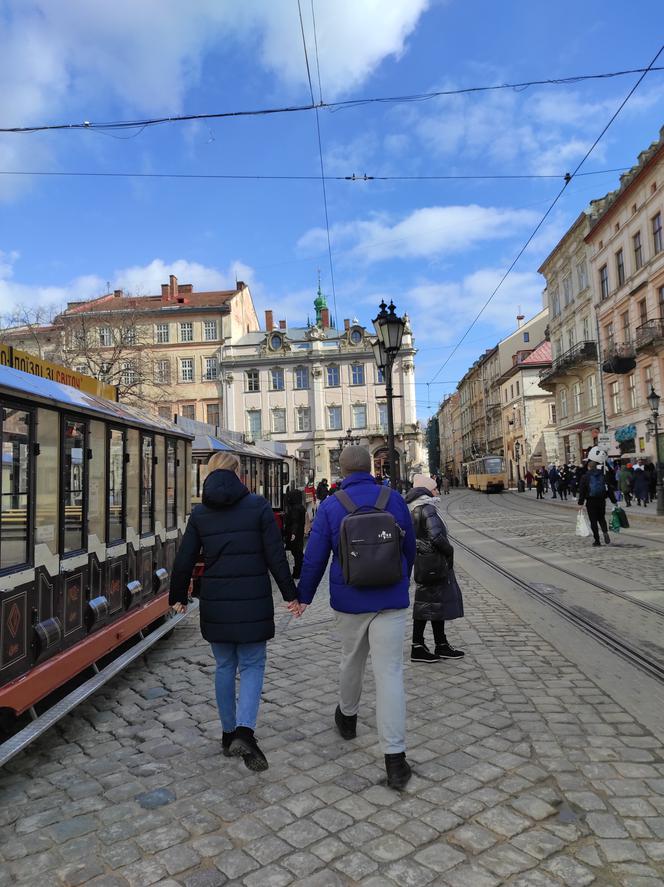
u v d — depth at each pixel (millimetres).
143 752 3961
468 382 84062
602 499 12648
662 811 2984
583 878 2508
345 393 58250
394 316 11281
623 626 6418
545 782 3311
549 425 53844
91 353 36406
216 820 3074
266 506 3908
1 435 3588
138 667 5945
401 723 3377
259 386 59094
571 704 4410
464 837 2832
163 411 59219
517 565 10766
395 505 3660
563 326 41156
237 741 3533
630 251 30328
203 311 59406
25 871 2695
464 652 5789
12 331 42781
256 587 3770
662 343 26641
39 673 3854
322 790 3336
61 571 4316
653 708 4270
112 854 2805
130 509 5809
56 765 3805
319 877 2584
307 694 4961
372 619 3521
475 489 52781
